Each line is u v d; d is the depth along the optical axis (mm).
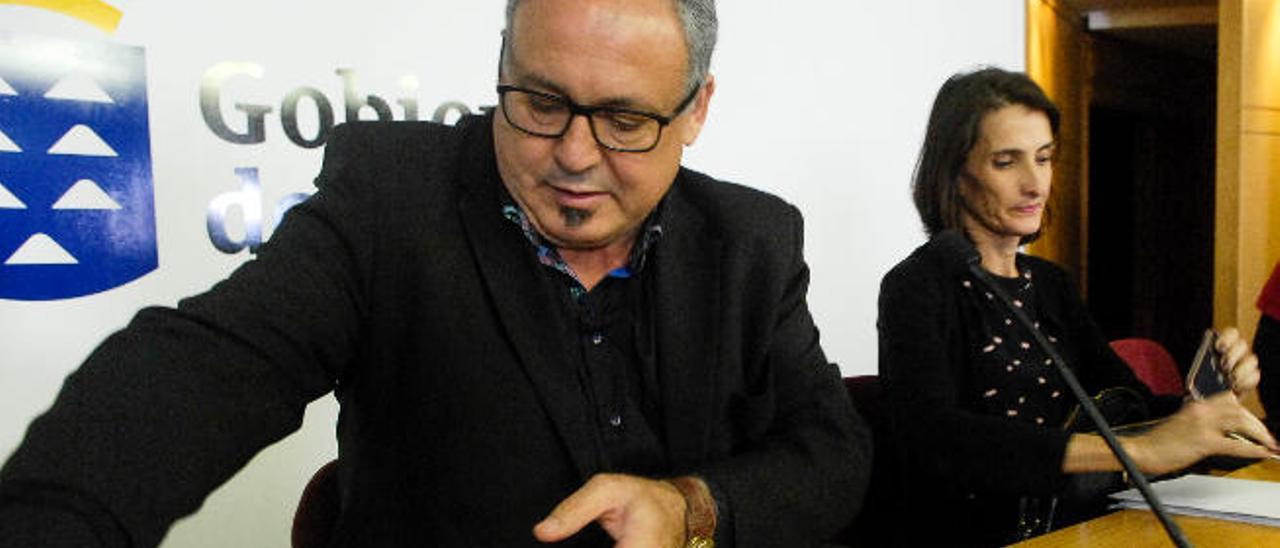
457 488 869
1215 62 5488
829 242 2551
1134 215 5547
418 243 863
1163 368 2305
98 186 1492
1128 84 4629
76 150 1470
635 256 931
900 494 1518
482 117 980
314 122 1723
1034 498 1419
